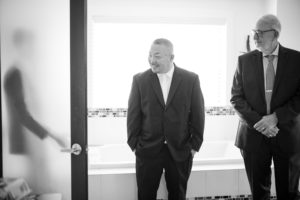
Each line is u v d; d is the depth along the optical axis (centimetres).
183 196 203
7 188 146
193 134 203
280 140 191
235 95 203
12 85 165
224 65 353
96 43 338
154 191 205
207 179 238
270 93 192
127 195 230
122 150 323
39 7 162
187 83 198
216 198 240
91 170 237
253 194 204
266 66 194
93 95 339
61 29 162
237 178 241
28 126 167
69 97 165
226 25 348
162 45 193
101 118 338
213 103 358
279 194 201
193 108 201
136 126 203
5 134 167
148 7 338
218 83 358
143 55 344
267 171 204
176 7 342
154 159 198
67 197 170
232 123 356
